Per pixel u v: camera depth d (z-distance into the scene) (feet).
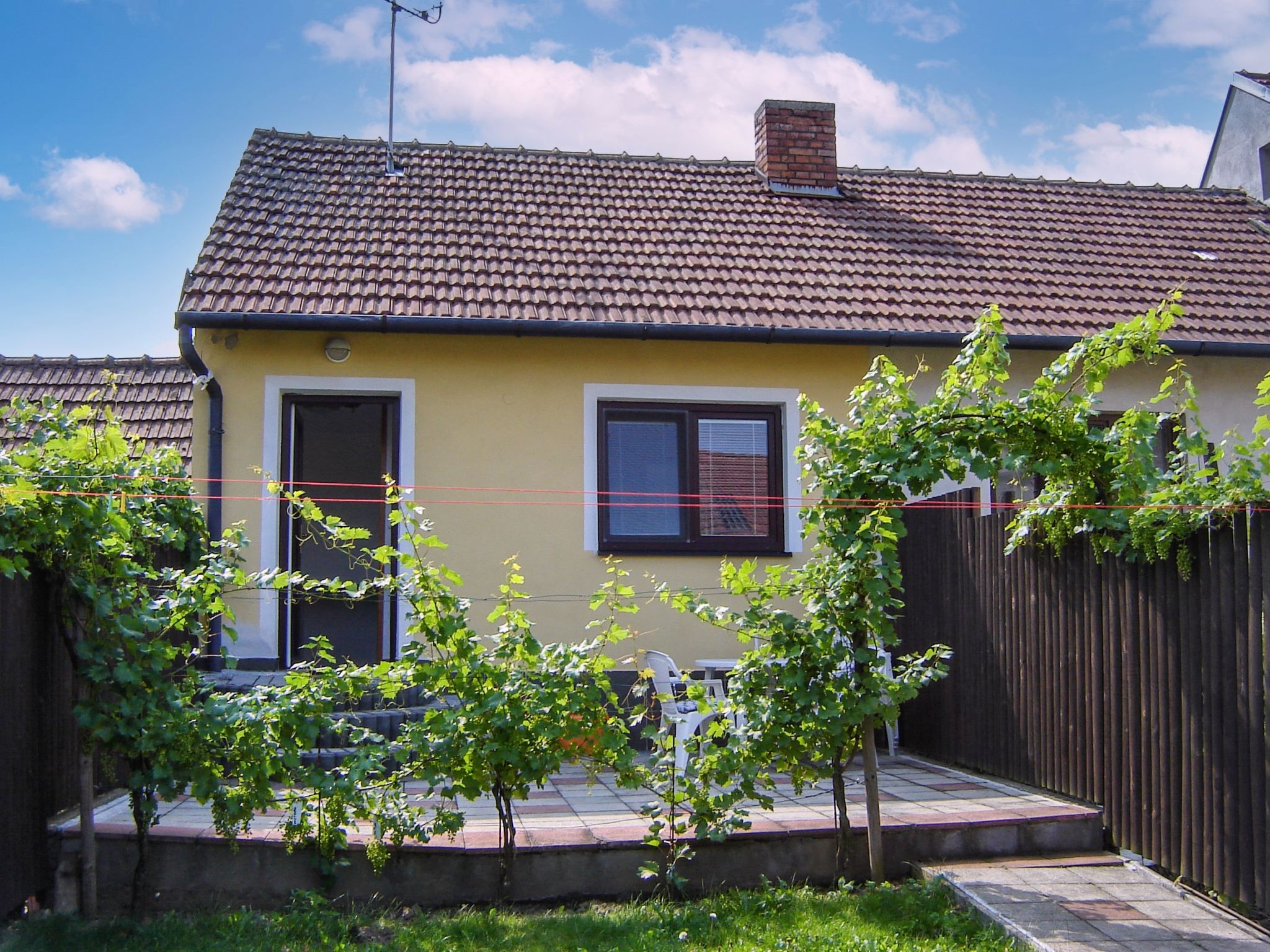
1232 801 17.79
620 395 30.40
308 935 16.81
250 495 28.37
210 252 30.22
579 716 18.19
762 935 16.67
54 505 16.69
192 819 20.17
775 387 31.17
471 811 21.93
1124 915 17.24
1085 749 22.12
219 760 18.16
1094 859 20.34
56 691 18.95
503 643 18.28
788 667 18.75
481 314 28.96
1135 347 19.45
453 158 37.96
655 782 18.84
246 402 28.68
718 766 18.65
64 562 17.93
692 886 19.44
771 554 30.86
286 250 30.96
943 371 31.96
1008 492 31.58
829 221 37.40
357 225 32.78
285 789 21.99
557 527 29.73
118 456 18.72
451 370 29.66
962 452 19.03
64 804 19.42
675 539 30.71
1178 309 19.16
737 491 31.19
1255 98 46.88
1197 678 18.75
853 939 16.40
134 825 19.04
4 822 16.83
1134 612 20.56
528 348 30.07
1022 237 38.17
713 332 29.66
